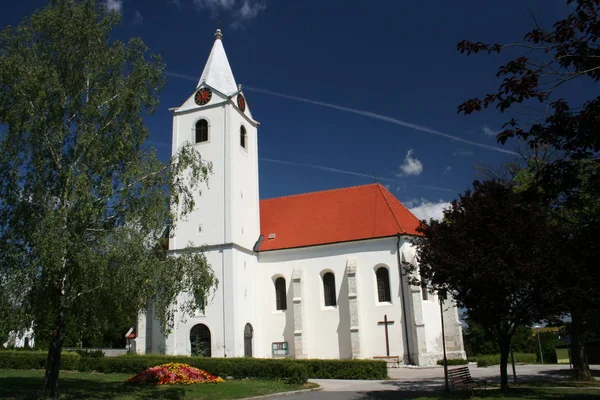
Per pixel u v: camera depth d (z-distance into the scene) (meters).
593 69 11.30
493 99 12.54
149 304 22.62
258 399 23.88
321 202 50.56
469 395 22.28
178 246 45.75
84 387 26.92
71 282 20.61
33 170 21.67
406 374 35.62
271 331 46.28
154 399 23.27
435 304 44.41
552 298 20.98
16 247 20.53
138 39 25.67
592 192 14.21
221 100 48.03
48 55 23.27
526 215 22.06
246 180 48.59
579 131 12.05
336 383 30.75
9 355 40.75
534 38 12.19
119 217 22.34
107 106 23.66
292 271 46.78
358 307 42.94
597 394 22.03
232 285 43.28
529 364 46.81
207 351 42.56
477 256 21.81
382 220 45.59
